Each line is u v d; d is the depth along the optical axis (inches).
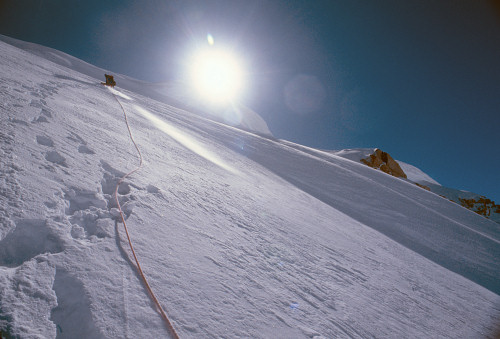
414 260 273.6
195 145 369.4
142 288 60.4
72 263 58.7
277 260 117.8
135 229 83.1
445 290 202.4
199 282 73.1
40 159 96.4
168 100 1873.8
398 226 490.0
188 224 107.3
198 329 56.6
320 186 611.5
